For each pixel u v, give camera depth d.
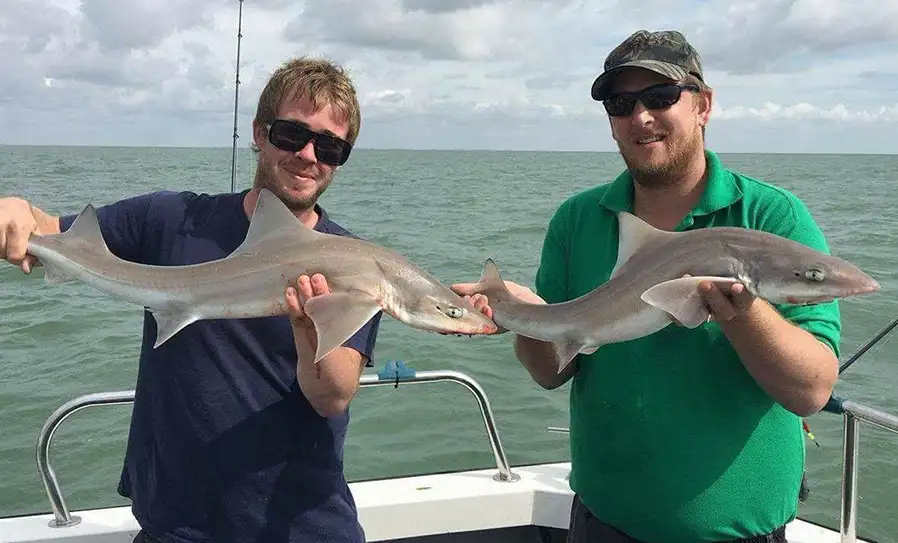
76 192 38.06
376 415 8.54
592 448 3.55
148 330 3.54
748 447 3.17
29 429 8.04
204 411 3.19
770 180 67.94
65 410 3.96
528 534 4.87
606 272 3.59
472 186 54.25
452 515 4.58
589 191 3.88
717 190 3.33
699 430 3.20
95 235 3.53
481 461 7.47
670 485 3.24
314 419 3.32
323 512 3.32
